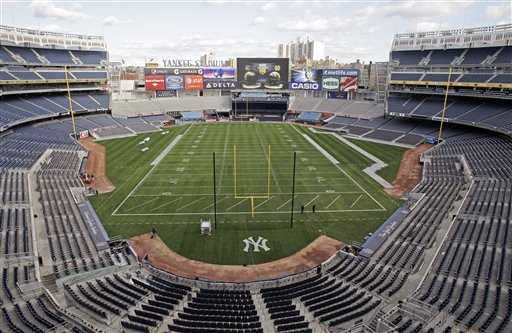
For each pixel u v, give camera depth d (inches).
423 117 2758.4
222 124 3501.5
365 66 6678.2
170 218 1398.9
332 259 1127.6
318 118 3607.3
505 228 1091.3
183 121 3599.9
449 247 1053.8
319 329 752.3
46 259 1031.6
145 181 1809.8
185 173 1936.5
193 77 3892.7
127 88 4293.8
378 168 2049.7
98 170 1990.7
